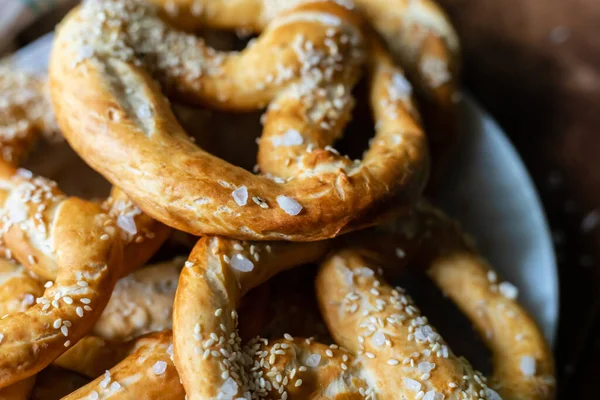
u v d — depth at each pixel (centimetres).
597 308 50
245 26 44
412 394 36
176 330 35
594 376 48
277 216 36
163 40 41
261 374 35
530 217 45
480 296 41
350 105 41
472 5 55
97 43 39
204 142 42
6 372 34
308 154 38
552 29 55
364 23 43
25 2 52
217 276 36
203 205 36
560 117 53
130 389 35
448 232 42
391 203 37
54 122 43
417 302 43
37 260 37
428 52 45
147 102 38
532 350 40
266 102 41
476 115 47
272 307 39
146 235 38
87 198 42
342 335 38
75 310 35
